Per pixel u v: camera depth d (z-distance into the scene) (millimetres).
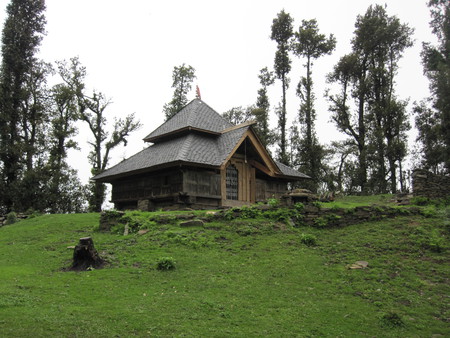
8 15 40812
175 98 49500
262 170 26812
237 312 8516
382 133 42812
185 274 10836
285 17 50500
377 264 11695
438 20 29641
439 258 12070
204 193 23125
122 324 7594
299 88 49312
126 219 16438
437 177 20391
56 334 6973
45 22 42344
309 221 16156
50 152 42688
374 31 46469
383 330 7941
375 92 46719
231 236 14484
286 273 11117
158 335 7223
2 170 36875
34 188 36969
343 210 16312
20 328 7086
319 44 49250
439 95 29422
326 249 13312
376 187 42969
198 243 13555
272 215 16344
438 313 8742
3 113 36844
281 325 7957
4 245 15969
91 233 17047
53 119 43000
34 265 12117
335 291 9938
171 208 22328
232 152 23656
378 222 16047
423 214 16594
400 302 9320
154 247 13297
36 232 18312
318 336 7594
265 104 52250
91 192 44500
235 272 11133
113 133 46312
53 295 9086
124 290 9570
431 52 31125
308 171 46312
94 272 11008
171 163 21875
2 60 38562
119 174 26219
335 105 50094
